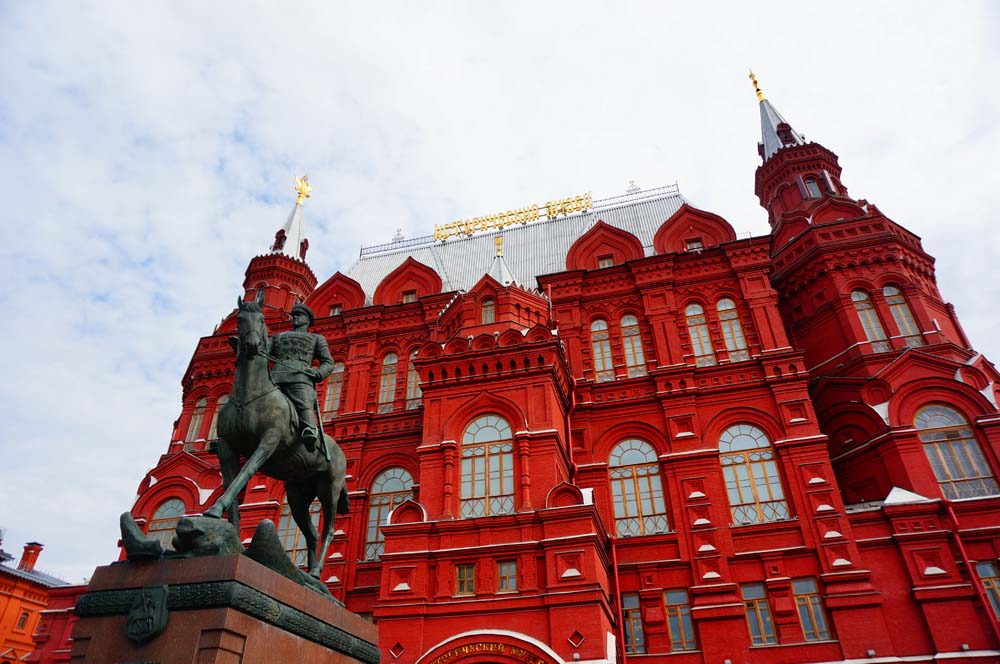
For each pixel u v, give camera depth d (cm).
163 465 3247
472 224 4312
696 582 2373
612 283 3284
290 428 986
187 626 725
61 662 2859
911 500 2364
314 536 1095
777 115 4328
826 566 2302
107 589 768
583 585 1992
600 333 3177
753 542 2433
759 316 2966
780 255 3375
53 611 3006
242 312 991
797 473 2517
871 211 3484
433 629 2062
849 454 2661
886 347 2864
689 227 3450
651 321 3084
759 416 2700
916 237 3319
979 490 2394
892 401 2605
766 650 2214
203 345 3809
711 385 2827
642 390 2902
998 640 2058
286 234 4450
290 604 842
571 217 4100
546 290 3309
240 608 748
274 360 1050
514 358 2583
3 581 4725
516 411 2461
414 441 3059
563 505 2178
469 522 2219
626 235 3484
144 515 3144
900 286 2995
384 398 3322
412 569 2159
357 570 2756
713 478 2573
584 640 1912
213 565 759
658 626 2327
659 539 2503
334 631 928
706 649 2239
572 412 2855
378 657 1043
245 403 952
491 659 1950
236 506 885
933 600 2167
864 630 2159
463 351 2678
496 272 3127
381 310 3575
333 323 3659
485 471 2380
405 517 2302
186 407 3609
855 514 2392
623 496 2677
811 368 3064
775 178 3988
